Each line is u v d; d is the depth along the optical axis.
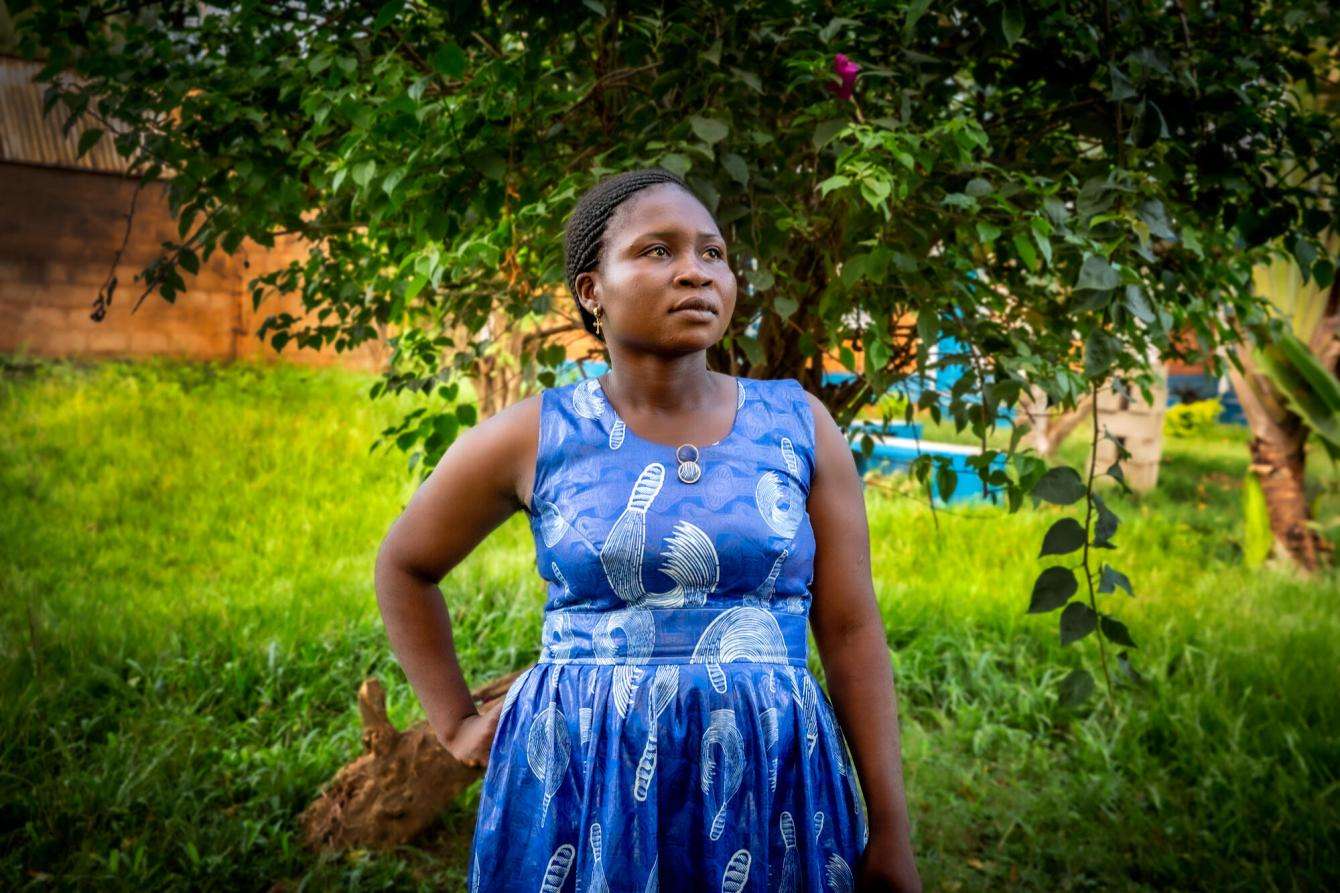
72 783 3.23
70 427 7.95
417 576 1.58
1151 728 4.08
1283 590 5.82
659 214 1.40
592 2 1.96
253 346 12.02
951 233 2.40
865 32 2.28
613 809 1.35
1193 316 2.71
